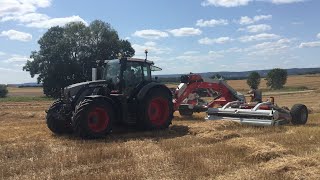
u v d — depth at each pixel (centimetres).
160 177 768
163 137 1273
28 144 1121
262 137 1196
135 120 1386
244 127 1448
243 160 901
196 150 995
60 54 5656
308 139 1161
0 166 862
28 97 6147
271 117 1445
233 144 1045
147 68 1448
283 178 748
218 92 1800
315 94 4806
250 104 1573
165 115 1431
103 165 861
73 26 5788
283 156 905
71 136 1304
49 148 1069
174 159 901
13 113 2383
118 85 1363
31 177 777
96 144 1129
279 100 3653
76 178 762
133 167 839
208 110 1623
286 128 1415
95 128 1250
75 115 1228
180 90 1705
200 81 1745
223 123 1441
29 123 1756
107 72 1417
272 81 7231
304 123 1612
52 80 5659
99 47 5794
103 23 5966
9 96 6606
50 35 5828
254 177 755
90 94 1326
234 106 1620
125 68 1380
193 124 1494
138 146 1083
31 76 5778
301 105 1606
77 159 909
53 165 863
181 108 1772
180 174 786
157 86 1406
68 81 5688
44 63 5691
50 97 5881
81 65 5625
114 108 1319
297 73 13175
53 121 1345
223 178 754
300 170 795
